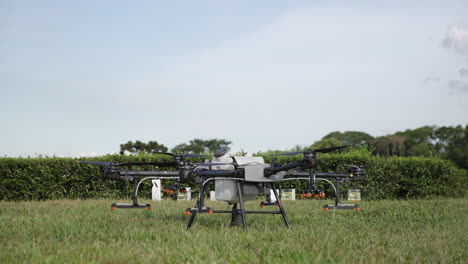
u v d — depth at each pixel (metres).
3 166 14.91
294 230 6.97
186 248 5.31
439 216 9.43
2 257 4.81
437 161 16.55
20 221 7.86
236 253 5.12
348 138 60.66
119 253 5.03
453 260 5.29
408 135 62.75
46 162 15.16
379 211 10.37
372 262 4.88
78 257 4.88
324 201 13.91
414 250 5.71
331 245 5.66
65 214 9.32
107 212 9.87
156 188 14.73
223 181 7.23
